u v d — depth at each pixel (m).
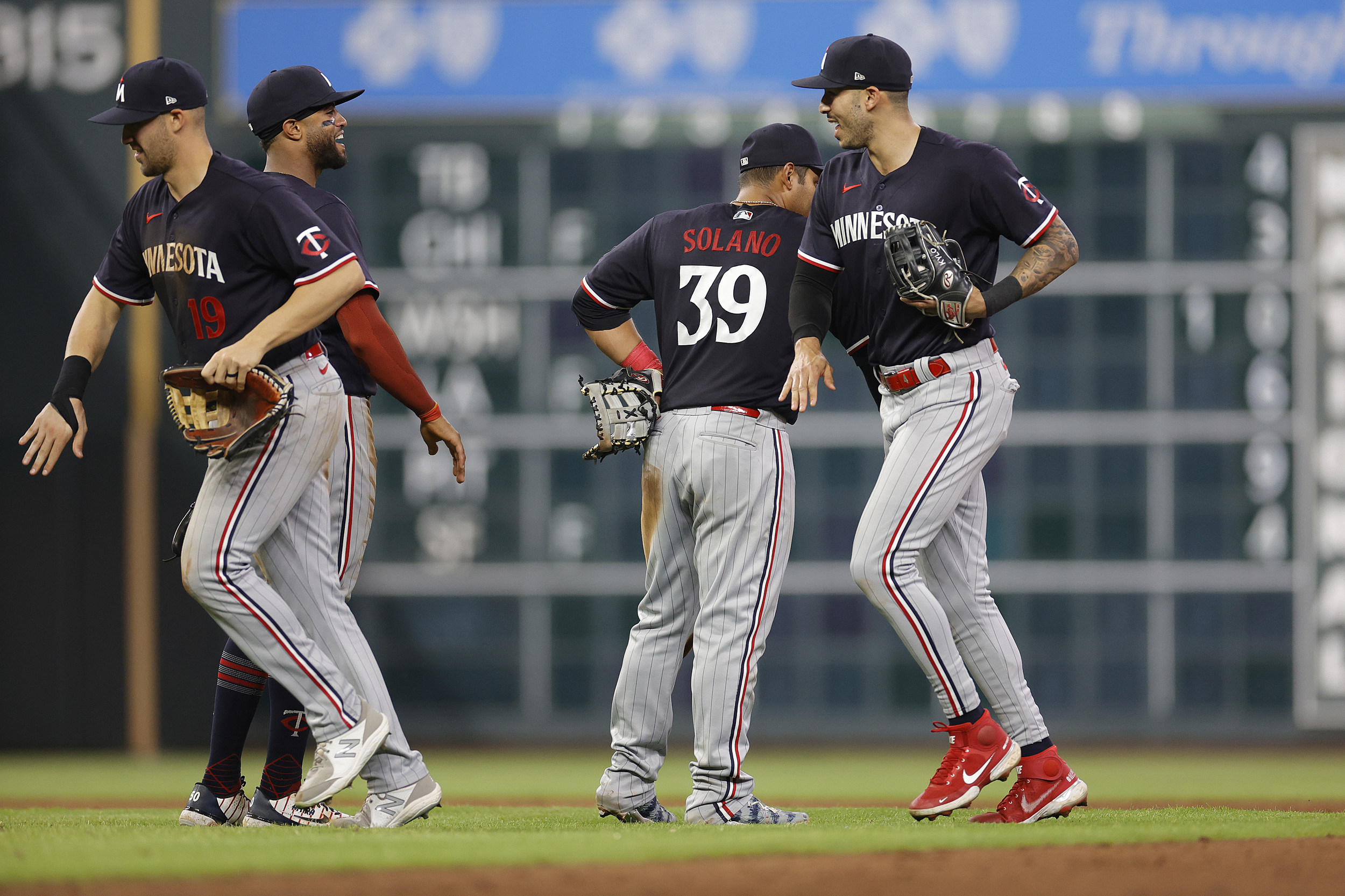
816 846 8.46
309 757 26.23
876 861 8.00
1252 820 10.84
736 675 10.80
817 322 10.62
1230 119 32.06
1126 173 32.19
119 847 8.27
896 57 10.39
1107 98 32.22
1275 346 31.94
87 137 32.25
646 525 11.39
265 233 9.67
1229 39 31.98
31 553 32.25
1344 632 31.77
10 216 32.25
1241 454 31.95
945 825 10.01
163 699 32.19
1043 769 10.34
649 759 11.10
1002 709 10.55
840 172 10.71
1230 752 31.28
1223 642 32.03
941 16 32.47
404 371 10.80
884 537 10.13
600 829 9.97
